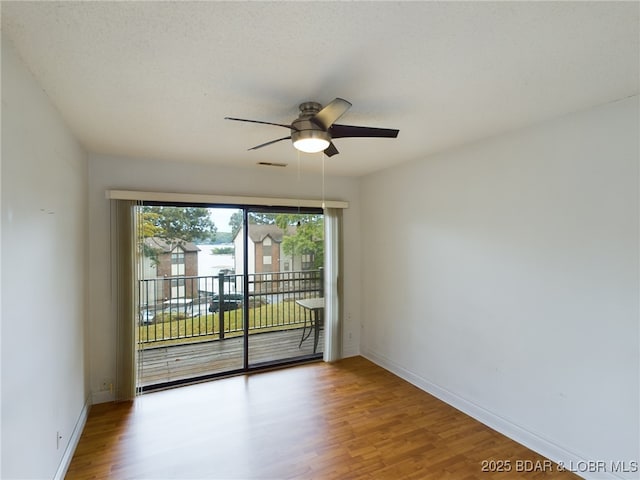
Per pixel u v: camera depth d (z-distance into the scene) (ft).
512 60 5.23
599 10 4.02
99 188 10.61
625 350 6.61
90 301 10.46
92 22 4.16
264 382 12.10
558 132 7.64
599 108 6.97
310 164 12.39
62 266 7.20
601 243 6.95
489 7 3.96
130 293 10.69
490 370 9.21
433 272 11.08
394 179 12.85
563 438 7.57
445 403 10.53
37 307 5.58
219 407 10.26
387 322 13.34
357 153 10.87
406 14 4.08
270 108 7.06
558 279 7.67
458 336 10.19
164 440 8.53
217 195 12.25
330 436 8.73
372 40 4.66
